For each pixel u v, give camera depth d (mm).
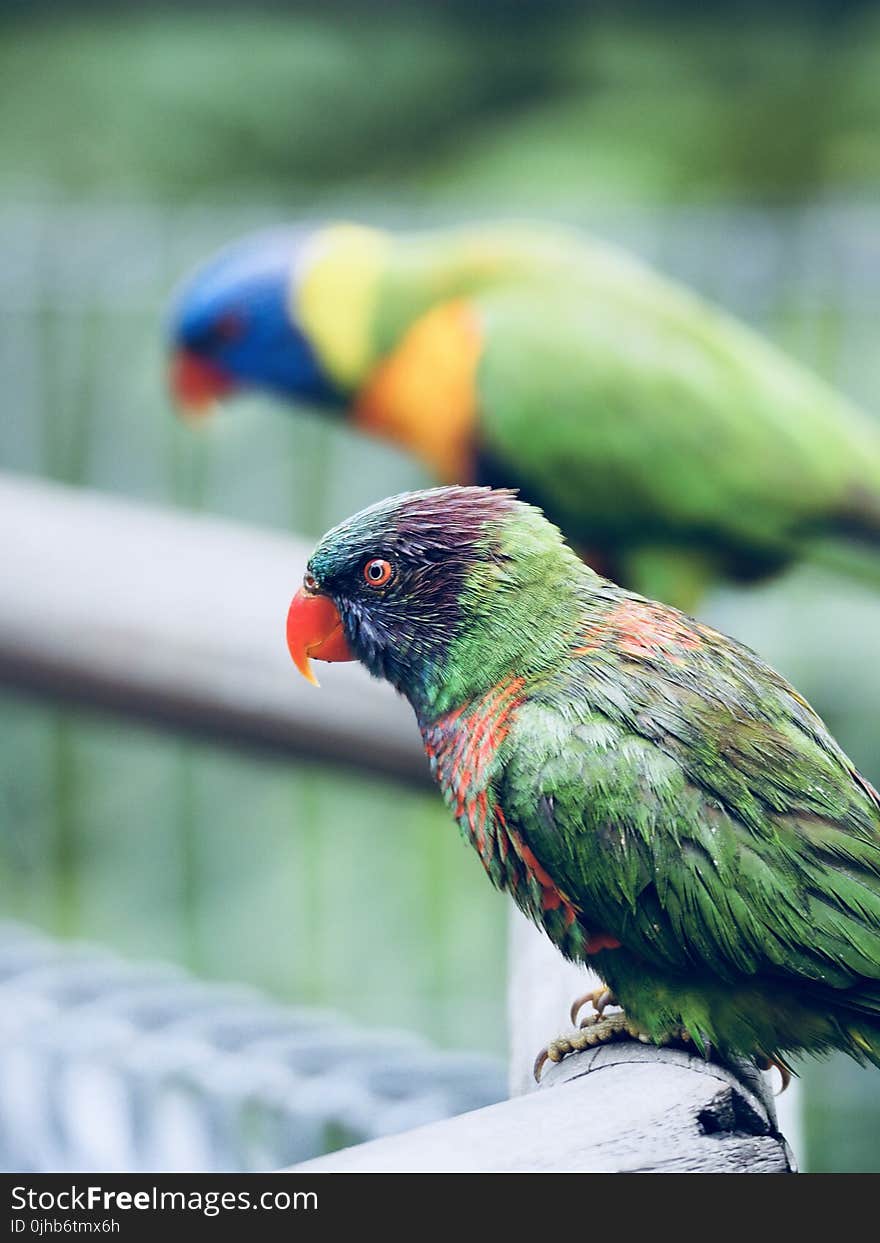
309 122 12727
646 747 3203
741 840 3154
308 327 7926
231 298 8062
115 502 6594
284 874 9117
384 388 7863
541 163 11656
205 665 4613
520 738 3268
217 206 12047
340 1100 4367
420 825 8828
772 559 7523
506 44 12711
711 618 8391
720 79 12305
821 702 8422
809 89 12078
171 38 12906
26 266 9359
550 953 3721
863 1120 7289
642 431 7375
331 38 12867
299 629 3605
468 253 7801
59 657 4633
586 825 3180
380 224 10570
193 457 9484
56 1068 4617
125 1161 4512
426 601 3461
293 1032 4723
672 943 3160
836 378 8883
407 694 3590
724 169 11773
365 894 8867
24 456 9375
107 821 9477
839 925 3137
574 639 3379
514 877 3340
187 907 9312
